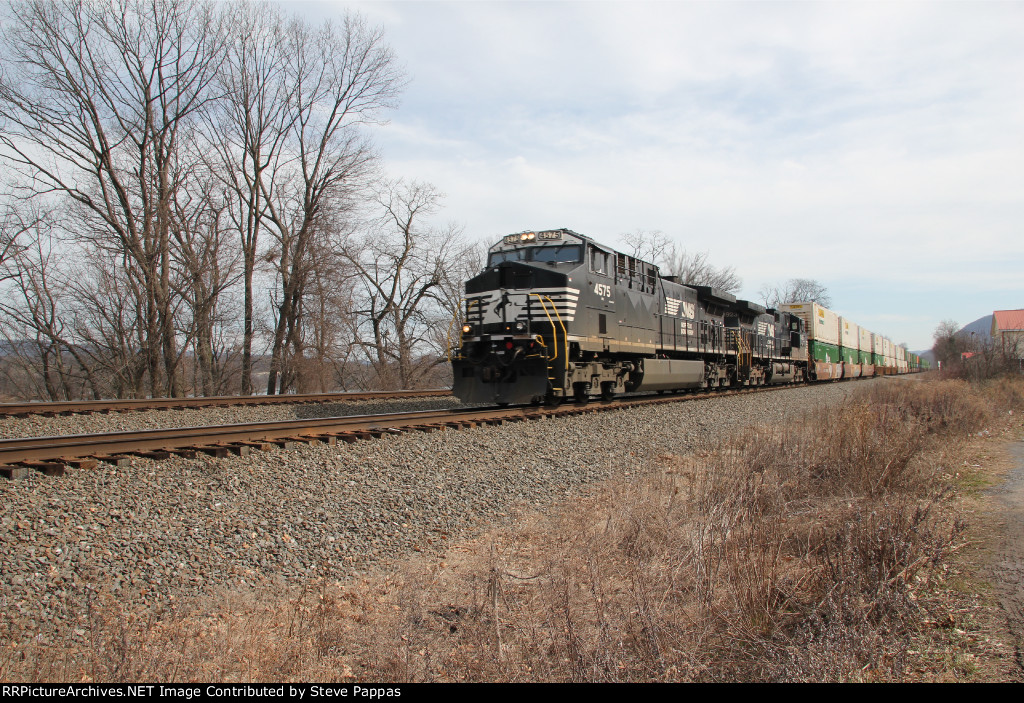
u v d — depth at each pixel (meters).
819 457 9.29
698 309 22.66
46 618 4.55
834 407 15.69
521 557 6.25
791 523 6.77
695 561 5.44
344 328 34.19
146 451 8.12
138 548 5.55
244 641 4.48
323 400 18.62
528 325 14.34
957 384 22.55
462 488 8.21
